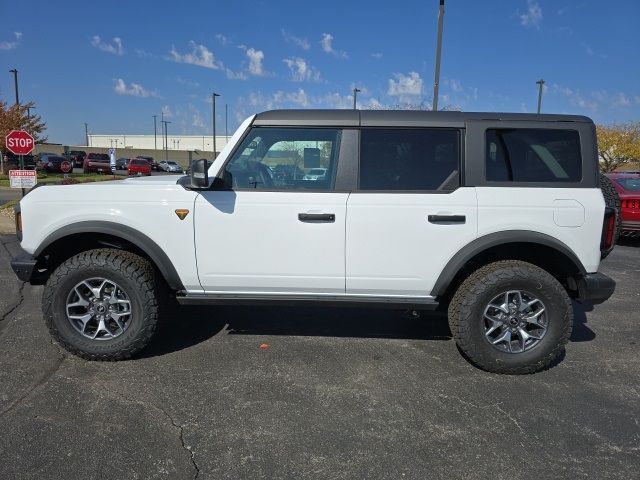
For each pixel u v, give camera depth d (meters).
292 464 2.63
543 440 2.88
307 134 3.74
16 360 3.81
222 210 3.67
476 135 3.67
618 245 9.76
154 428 2.93
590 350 4.25
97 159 38.47
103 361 3.81
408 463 2.65
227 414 3.10
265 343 4.24
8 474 2.49
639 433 2.96
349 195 3.65
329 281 3.74
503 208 3.61
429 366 3.85
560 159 3.70
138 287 3.70
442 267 3.68
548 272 3.91
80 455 2.66
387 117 3.72
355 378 3.62
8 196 18.84
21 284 5.89
